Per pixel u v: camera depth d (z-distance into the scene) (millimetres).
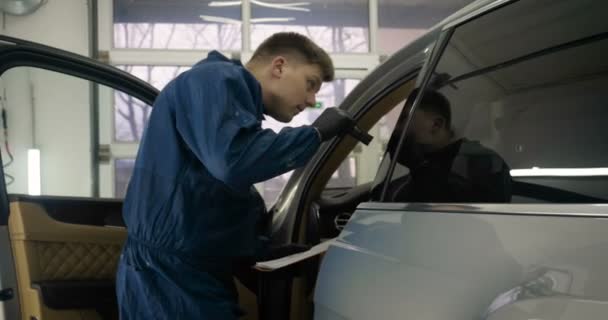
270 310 1774
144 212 1305
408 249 1091
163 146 1304
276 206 2105
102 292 1985
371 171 4766
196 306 1285
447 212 1053
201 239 1299
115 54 5090
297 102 1452
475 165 1087
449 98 1234
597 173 857
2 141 4766
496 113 1098
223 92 1193
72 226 1995
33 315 1871
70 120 4910
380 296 1115
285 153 1156
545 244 836
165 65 5152
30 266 1883
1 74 1822
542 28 1065
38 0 4816
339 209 2016
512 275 859
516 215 910
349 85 5281
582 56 969
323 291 1343
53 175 4887
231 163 1125
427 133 1251
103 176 4996
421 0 5418
